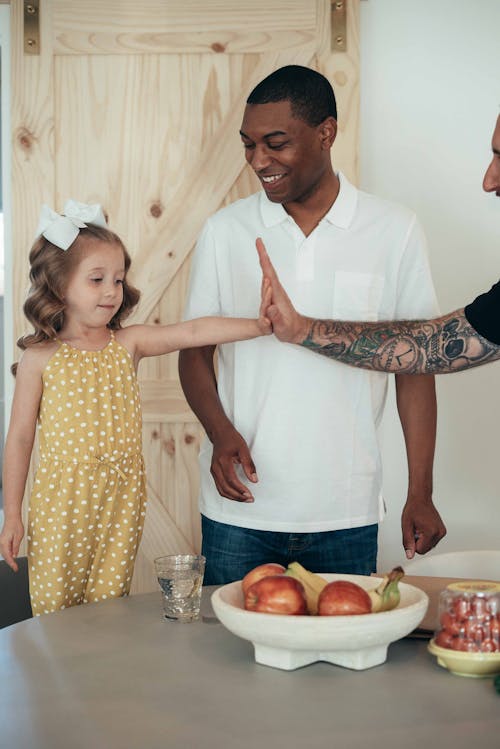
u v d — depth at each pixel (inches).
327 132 81.8
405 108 120.7
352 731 42.6
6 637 57.9
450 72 120.1
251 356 83.5
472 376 122.0
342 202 83.4
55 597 82.5
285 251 83.7
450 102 120.3
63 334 86.3
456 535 123.2
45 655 54.3
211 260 87.0
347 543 82.2
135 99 116.2
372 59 120.6
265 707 45.7
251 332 81.5
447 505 123.3
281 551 82.4
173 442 117.9
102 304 84.1
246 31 115.1
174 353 117.5
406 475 121.6
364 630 48.4
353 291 83.1
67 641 57.0
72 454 83.1
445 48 120.0
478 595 50.5
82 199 116.6
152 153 116.3
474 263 121.2
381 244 83.7
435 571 80.4
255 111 79.4
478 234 121.0
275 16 114.7
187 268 116.8
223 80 115.5
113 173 116.6
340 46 114.2
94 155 116.5
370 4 120.3
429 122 120.6
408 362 75.0
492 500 122.6
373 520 83.4
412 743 41.3
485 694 47.1
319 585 53.4
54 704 46.6
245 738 42.1
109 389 85.3
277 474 81.4
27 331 117.0
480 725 43.2
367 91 120.9
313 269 83.1
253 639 50.5
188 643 56.2
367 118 120.9
